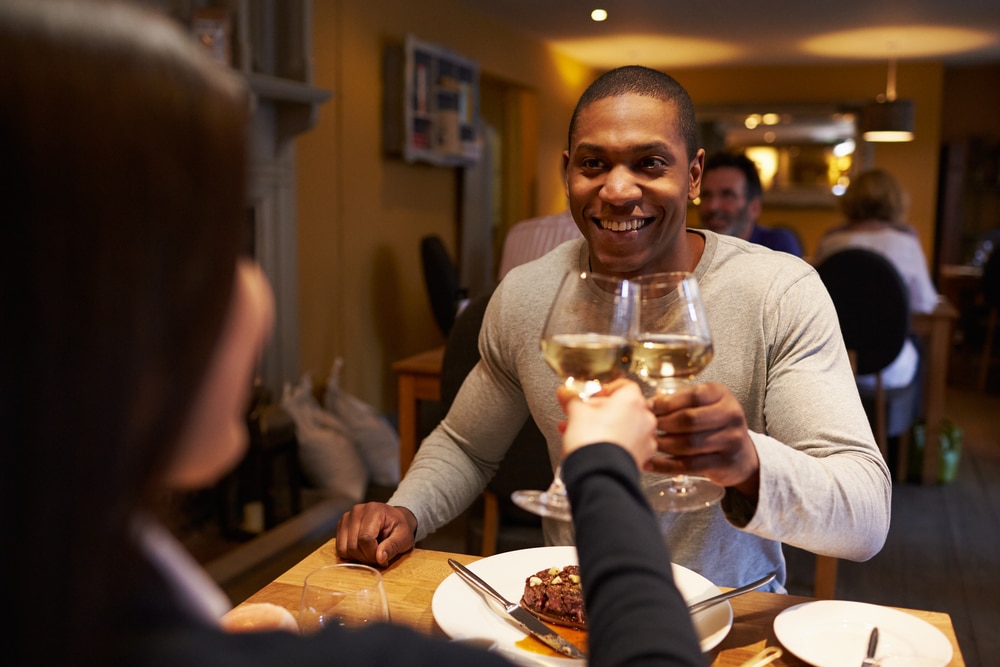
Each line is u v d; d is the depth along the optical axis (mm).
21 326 297
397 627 433
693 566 1255
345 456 3635
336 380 4031
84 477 307
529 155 7492
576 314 792
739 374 1238
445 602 968
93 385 306
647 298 873
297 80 3615
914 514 3613
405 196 5215
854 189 4188
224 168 348
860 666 857
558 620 930
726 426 855
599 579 506
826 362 1173
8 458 297
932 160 8227
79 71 311
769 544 1299
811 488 942
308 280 4227
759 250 1303
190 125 335
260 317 411
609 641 473
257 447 3082
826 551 1004
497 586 1028
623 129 1186
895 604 2754
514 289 1413
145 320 318
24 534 298
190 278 335
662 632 464
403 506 1267
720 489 879
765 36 6941
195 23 3061
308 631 816
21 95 301
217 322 353
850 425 1088
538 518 1992
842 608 980
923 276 4020
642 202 1208
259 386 3301
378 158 4863
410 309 5340
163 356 331
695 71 8695
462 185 5945
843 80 8359
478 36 6129
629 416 626
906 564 3078
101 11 332
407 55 4809
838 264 3340
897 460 4102
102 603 320
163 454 341
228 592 2662
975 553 3191
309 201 4199
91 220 304
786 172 8594
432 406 5297
